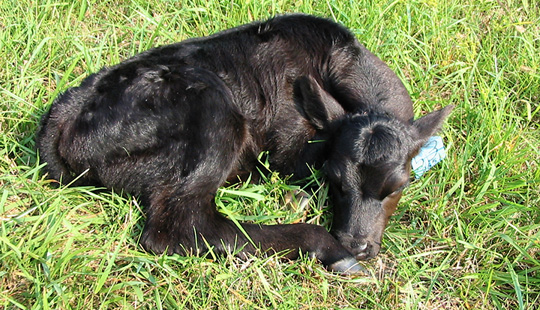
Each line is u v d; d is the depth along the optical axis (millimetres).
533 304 1788
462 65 2254
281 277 1760
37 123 1946
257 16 2266
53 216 1738
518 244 1867
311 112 1881
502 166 1989
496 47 2340
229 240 1786
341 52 1995
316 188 1920
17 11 2203
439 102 2143
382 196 1803
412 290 1737
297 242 1794
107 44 2217
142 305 1686
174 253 1772
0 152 1860
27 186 1776
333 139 1856
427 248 1860
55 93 1994
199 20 2270
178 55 1923
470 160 2035
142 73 1840
